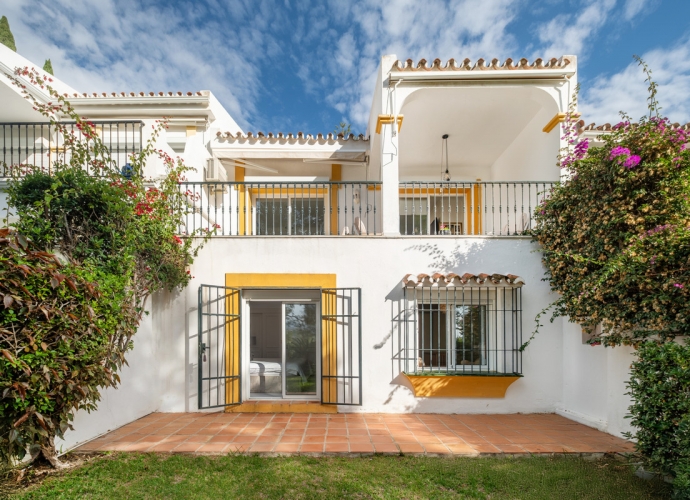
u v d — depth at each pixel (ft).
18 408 10.11
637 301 14.37
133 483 11.58
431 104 23.66
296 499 10.82
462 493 11.19
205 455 13.83
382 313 19.97
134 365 18.16
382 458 13.73
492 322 20.44
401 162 33.32
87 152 16.53
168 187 18.22
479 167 34.27
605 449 14.40
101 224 15.10
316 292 20.71
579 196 17.21
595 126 23.44
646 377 11.51
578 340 18.80
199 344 18.03
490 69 21.25
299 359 20.62
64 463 13.01
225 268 20.21
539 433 16.37
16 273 10.04
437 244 20.38
